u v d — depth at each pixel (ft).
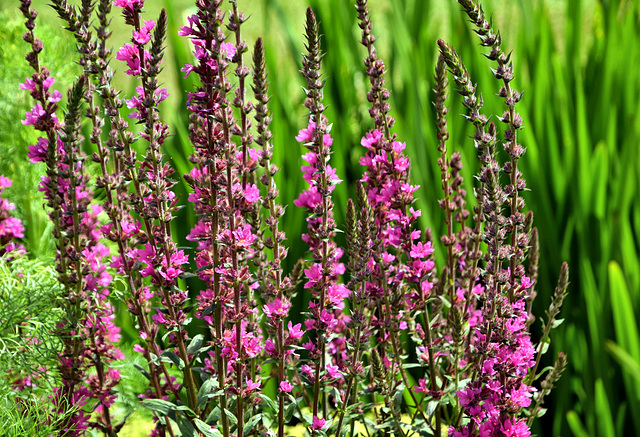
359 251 6.50
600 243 7.93
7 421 6.52
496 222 6.36
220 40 6.30
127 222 6.61
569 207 8.20
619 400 7.79
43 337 6.66
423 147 8.23
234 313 6.44
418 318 7.64
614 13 9.61
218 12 6.28
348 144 9.09
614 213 7.75
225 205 6.39
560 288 6.76
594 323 7.68
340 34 9.62
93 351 6.70
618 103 8.98
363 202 6.49
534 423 7.84
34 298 6.73
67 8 6.41
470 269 6.84
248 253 6.48
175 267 6.52
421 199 7.86
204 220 6.55
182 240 8.04
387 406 6.66
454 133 8.63
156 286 6.50
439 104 6.75
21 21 7.52
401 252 6.81
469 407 6.47
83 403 6.71
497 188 6.34
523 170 8.07
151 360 6.53
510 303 6.49
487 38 6.28
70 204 6.59
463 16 9.19
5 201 6.97
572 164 8.01
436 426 6.72
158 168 6.49
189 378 6.57
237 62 6.41
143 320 6.63
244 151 6.54
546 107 8.57
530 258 6.85
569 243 8.02
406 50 9.32
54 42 7.52
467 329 6.83
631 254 7.74
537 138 8.57
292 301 8.00
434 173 8.39
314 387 6.59
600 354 7.68
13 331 6.78
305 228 8.11
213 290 6.53
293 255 8.03
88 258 6.70
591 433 7.65
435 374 6.79
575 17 9.89
